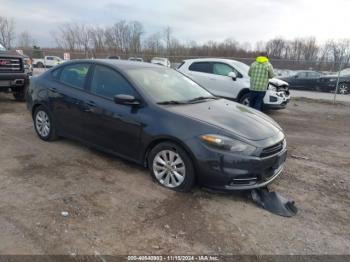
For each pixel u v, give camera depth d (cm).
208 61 1015
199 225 318
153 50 4556
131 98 402
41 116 548
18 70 848
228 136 354
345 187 426
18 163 450
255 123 399
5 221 307
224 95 959
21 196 357
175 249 280
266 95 912
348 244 300
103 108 438
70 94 485
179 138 365
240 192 386
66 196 362
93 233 296
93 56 2905
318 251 288
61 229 299
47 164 450
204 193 382
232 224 323
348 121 929
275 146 375
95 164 456
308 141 664
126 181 406
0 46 939
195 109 408
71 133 500
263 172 360
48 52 3425
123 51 4672
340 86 1695
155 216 330
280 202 368
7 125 649
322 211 360
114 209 339
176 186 382
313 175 462
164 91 440
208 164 352
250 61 1602
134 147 414
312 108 1167
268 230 316
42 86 533
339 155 569
